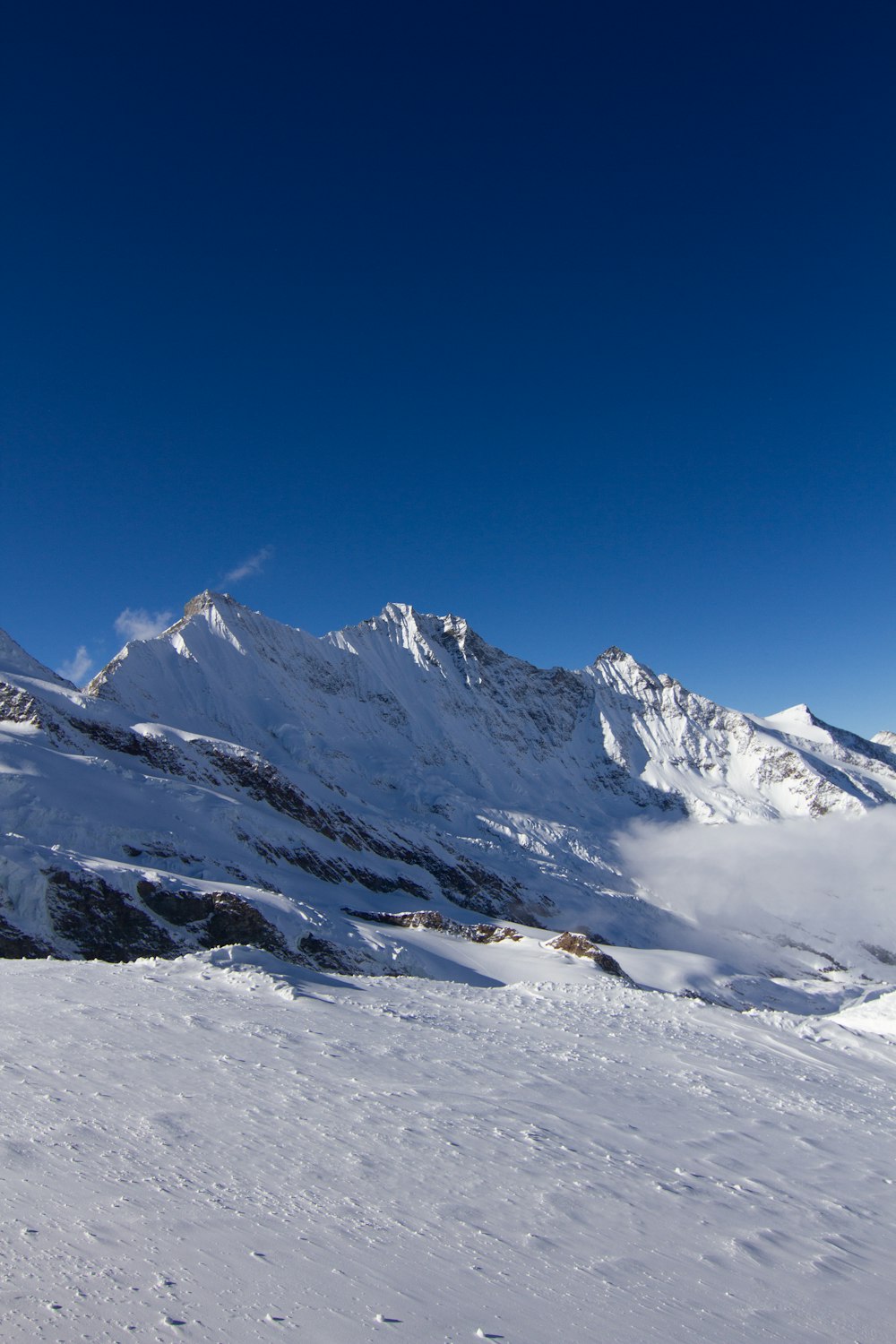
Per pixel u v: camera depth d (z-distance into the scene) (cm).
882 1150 1271
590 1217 852
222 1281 623
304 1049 1423
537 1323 629
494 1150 1016
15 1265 602
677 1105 1377
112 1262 629
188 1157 876
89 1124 937
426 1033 1712
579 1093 1363
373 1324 592
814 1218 938
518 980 6725
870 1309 733
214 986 1947
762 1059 1823
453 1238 759
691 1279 744
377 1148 973
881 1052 2077
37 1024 1413
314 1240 716
